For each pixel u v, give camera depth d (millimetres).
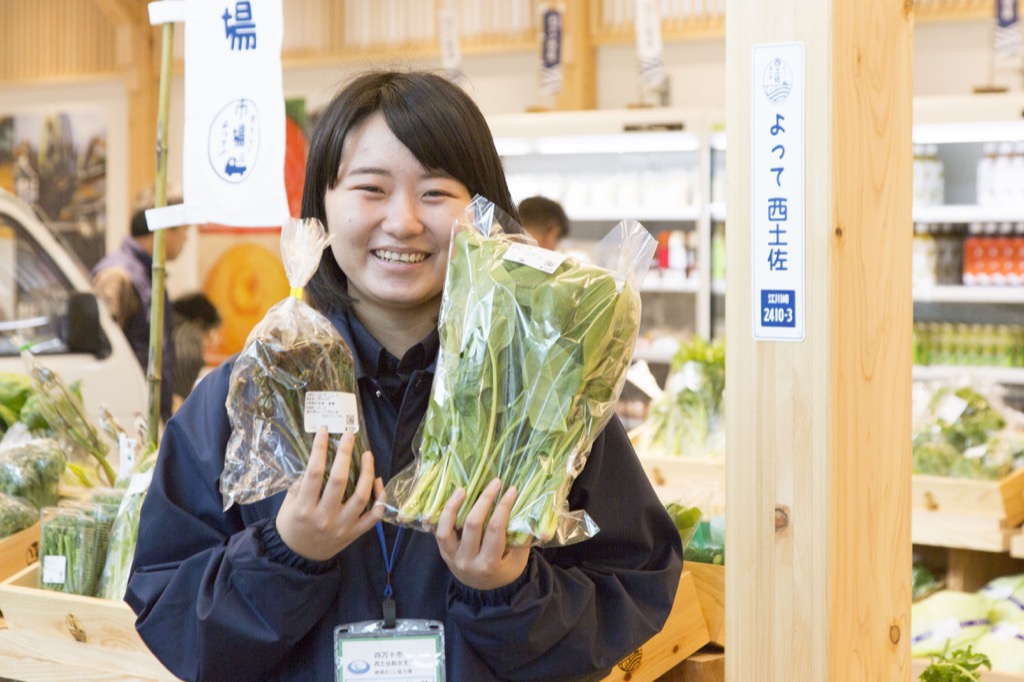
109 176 8172
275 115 2146
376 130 1396
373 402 1468
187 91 2195
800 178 1321
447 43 6758
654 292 6371
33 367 2506
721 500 2609
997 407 3250
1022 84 5805
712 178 5988
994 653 2590
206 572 1357
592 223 6441
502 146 6195
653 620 1458
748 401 1370
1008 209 5375
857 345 1382
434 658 1343
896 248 1479
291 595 1305
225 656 1338
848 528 1369
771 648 1368
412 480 1316
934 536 2861
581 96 6715
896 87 1465
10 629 1948
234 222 2178
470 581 1284
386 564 1419
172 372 5195
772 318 1349
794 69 1318
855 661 1396
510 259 1309
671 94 6738
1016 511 2908
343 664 1341
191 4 2178
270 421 1319
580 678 1405
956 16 5949
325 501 1243
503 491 1265
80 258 8258
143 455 2160
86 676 1892
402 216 1369
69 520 1991
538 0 6965
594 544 1493
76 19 8086
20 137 8305
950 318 5898
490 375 1277
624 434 1547
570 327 1279
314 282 1502
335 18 7410
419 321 1483
